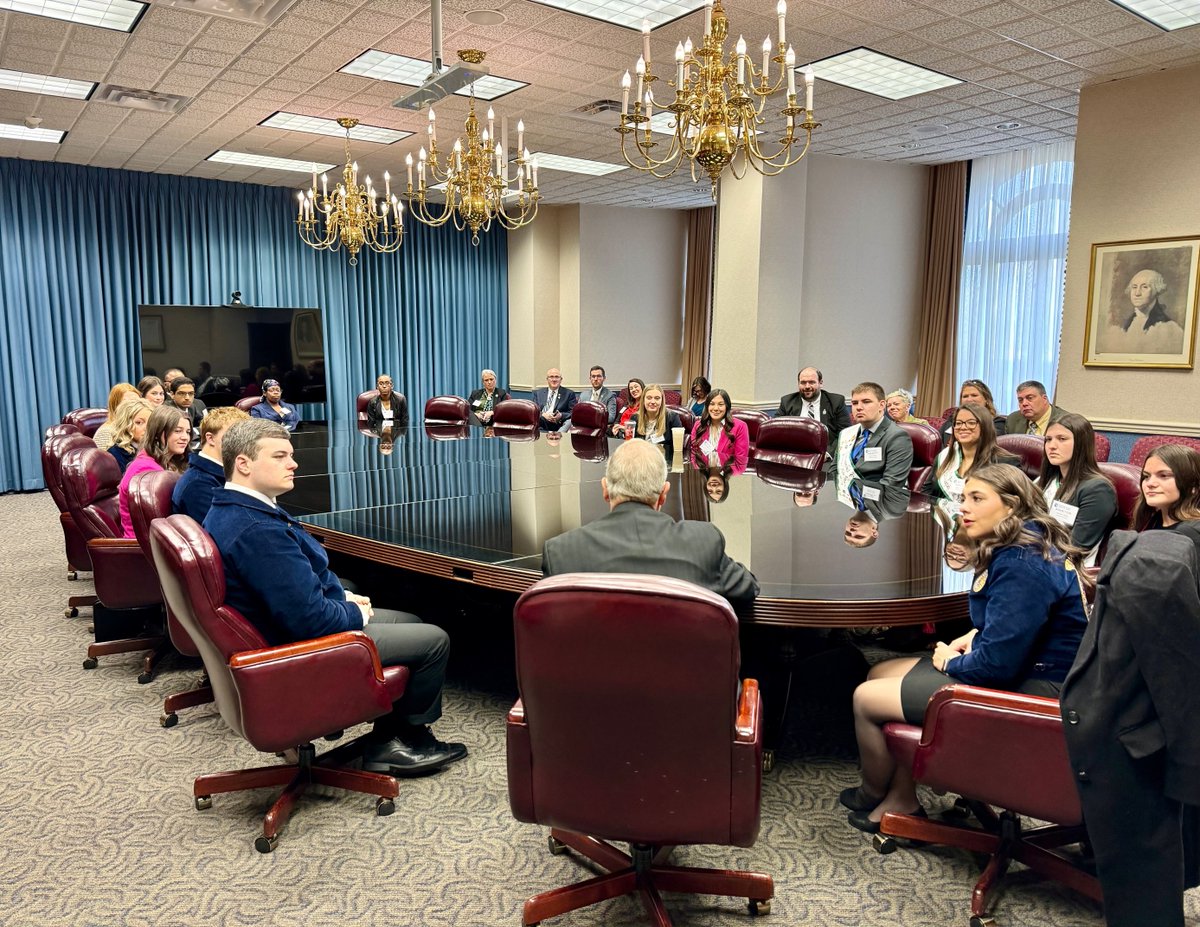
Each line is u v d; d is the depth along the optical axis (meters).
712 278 10.55
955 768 1.74
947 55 5.07
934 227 8.45
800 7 4.35
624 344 10.80
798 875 1.98
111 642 3.41
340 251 9.78
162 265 8.57
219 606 1.95
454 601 3.51
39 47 4.81
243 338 8.53
